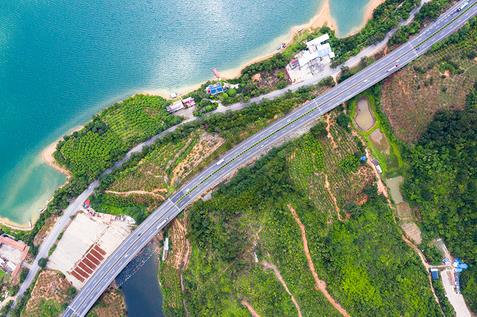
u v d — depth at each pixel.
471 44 121.00
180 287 125.31
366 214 121.38
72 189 127.62
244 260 116.88
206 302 118.44
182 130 128.62
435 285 120.50
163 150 128.25
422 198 123.12
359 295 110.44
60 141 133.75
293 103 126.88
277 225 116.62
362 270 113.25
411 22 128.88
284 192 118.94
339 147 125.06
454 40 123.38
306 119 126.56
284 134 125.94
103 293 127.38
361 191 124.06
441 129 117.81
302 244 114.94
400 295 113.12
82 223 128.62
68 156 130.50
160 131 130.25
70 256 127.56
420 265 120.94
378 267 114.81
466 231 118.62
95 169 127.69
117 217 128.25
